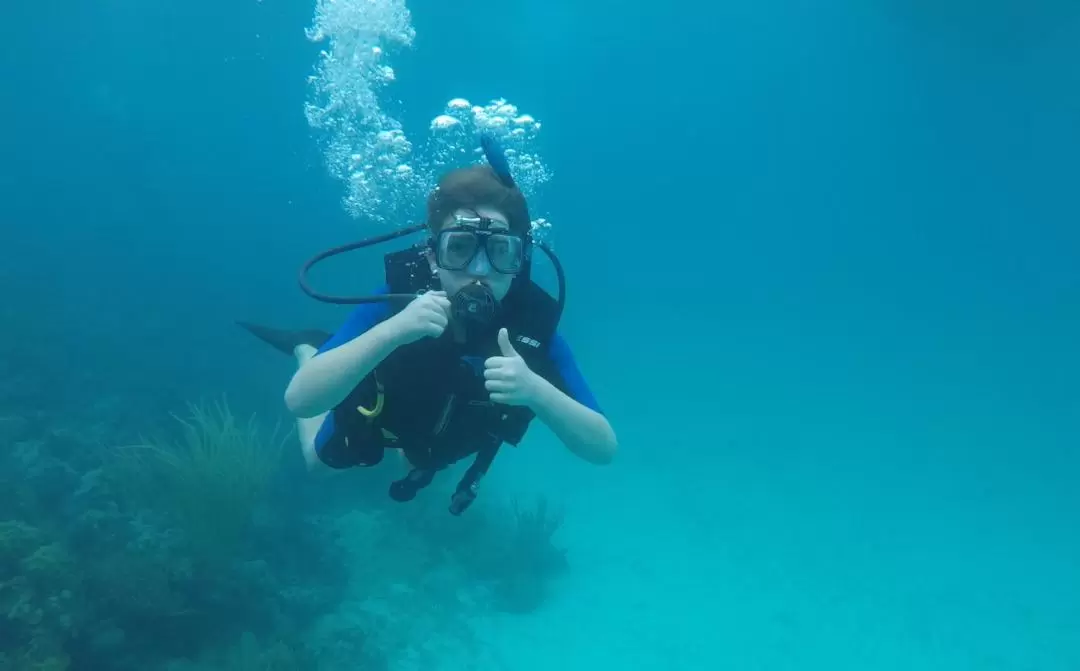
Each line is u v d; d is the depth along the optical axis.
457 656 5.57
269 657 4.68
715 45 52.41
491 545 7.16
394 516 7.41
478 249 2.11
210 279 19.48
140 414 8.15
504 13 42.75
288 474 7.49
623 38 50.25
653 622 6.20
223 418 6.30
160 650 4.64
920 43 41.59
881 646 5.97
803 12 41.53
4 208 28.73
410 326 1.92
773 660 5.75
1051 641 6.05
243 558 5.77
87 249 21.61
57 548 4.54
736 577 6.98
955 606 6.55
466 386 2.42
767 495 8.95
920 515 8.45
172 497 5.82
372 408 2.56
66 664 3.97
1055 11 33.00
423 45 48.59
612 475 9.45
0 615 4.07
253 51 38.69
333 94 10.59
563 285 2.45
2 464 5.98
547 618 6.20
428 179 9.17
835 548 7.61
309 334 4.36
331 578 6.19
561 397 2.17
